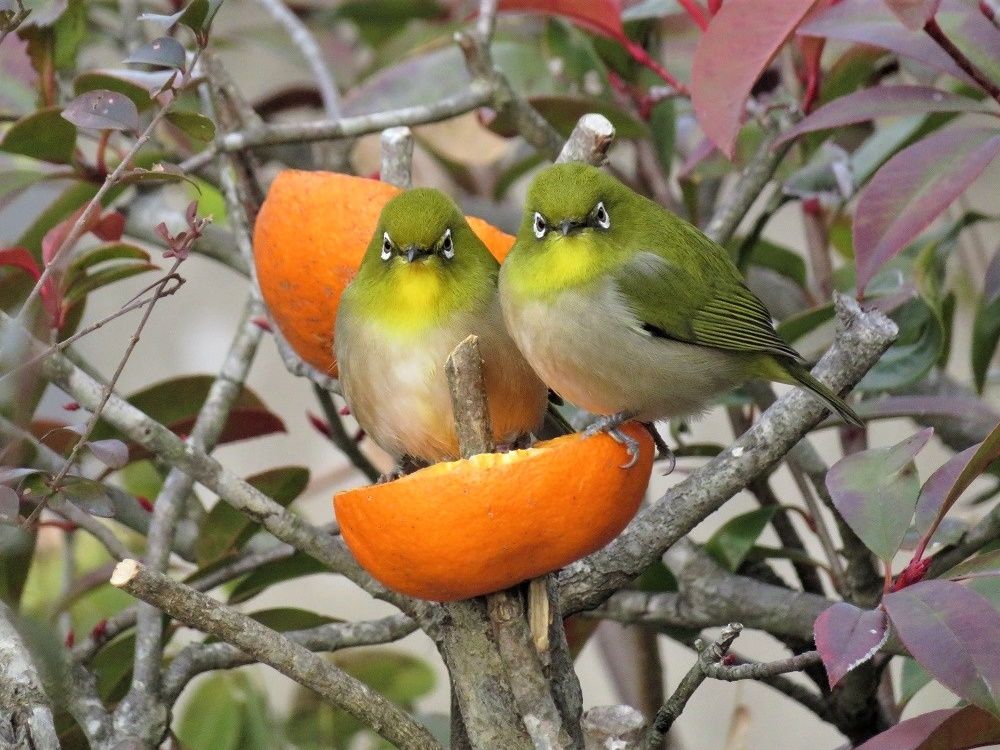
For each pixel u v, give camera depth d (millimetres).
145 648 3070
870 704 3123
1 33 3061
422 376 3057
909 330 3166
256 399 3164
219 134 3148
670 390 3109
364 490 2996
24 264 3096
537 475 2990
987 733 3008
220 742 3146
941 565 3088
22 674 3021
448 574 2994
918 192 3080
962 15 3111
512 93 3150
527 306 3080
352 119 3139
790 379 3139
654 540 3047
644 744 3010
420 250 3059
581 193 3094
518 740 3018
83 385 3043
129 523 3150
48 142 3131
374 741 3158
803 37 3148
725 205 3158
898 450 3037
